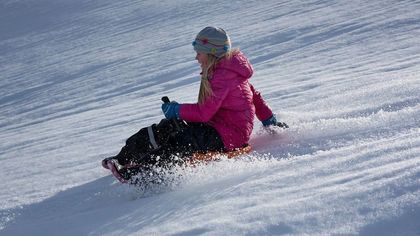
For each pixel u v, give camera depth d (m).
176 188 3.58
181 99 8.62
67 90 13.08
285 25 14.09
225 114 4.10
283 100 6.29
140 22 21.52
